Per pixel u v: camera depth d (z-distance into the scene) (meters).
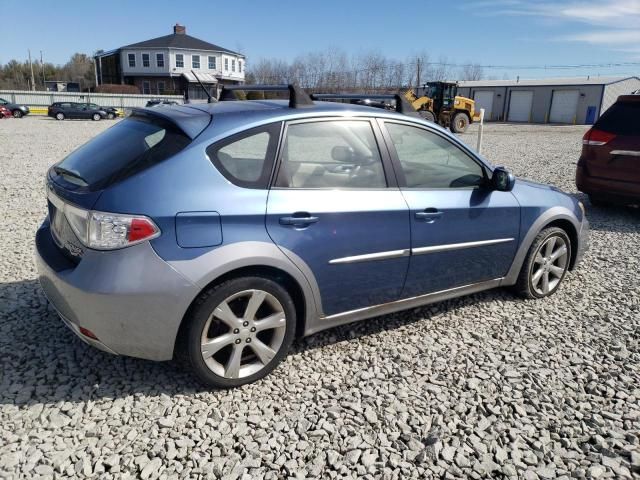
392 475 2.45
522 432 2.77
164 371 3.21
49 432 2.64
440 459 2.56
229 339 2.96
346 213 3.21
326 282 3.22
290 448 2.59
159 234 2.68
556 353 3.61
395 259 3.47
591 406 3.01
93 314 2.70
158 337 2.77
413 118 3.68
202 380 2.95
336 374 3.26
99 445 2.56
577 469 2.51
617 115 7.45
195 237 2.75
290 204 3.03
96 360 3.30
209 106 3.34
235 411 2.86
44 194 8.47
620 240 6.50
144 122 3.20
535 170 12.50
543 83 46.12
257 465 2.47
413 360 3.46
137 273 2.65
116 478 2.37
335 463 2.51
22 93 45.81
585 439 2.73
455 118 28.66
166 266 2.69
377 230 3.34
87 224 2.69
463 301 4.44
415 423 2.81
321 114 3.29
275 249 2.96
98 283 2.64
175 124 2.96
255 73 62.31
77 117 37.50
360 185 3.35
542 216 4.28
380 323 3.99
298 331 3.36
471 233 3.84
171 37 62.94
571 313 4.27
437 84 29.00
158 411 2.83
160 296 2.69
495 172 3.89
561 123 44.88
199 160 2.84
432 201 3.60
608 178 7.46
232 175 2.91
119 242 2.64
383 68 59.59
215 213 2.79
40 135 22.30
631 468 2.52
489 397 3.06
